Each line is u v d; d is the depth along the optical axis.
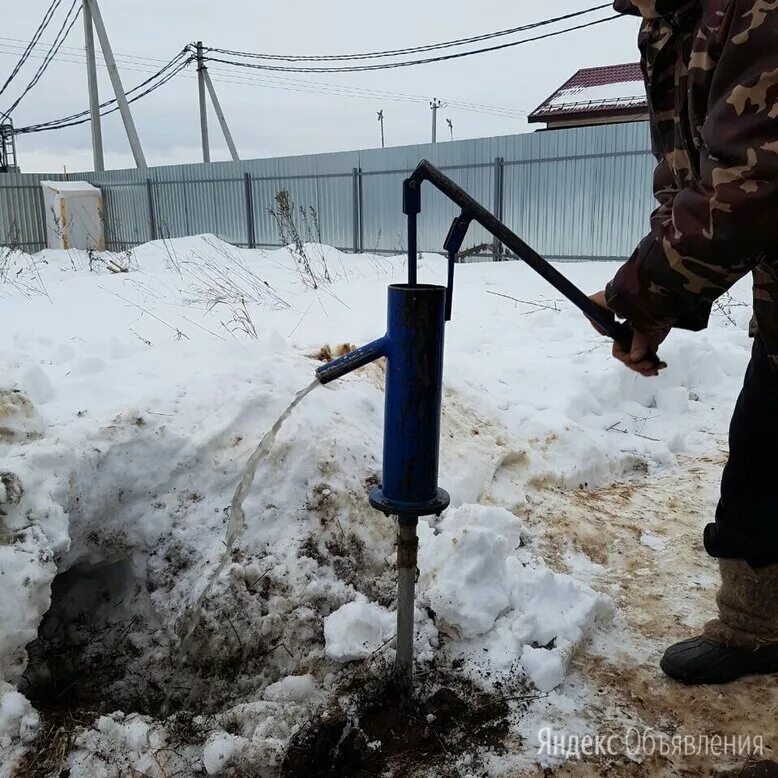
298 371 2.91
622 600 2.35
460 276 9.45
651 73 1.61
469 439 3.02
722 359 4.60
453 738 1.79
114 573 2.37
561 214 12.28
